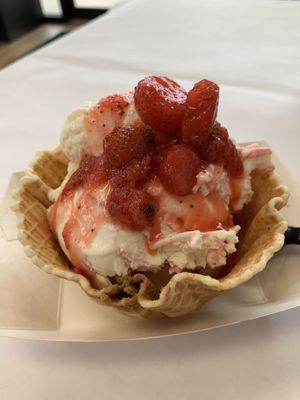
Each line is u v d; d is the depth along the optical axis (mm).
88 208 141
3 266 166
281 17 352
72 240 144
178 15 374
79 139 154
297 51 305
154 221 135
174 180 129
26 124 267
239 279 124
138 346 140
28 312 151
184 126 127
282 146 226
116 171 134
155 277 143
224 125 246
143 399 127
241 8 373
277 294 148
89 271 143
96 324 148
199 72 296
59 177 193
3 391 132
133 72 304
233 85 280
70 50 336
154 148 134
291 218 171
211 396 125
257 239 151
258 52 310
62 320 151
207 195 140
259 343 136
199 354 136
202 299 137
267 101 261
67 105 280
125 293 141
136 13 383
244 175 153
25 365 138
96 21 377
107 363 137
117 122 147
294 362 130
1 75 316
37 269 165
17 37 706
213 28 348
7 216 184
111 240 134
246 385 126
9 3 679
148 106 130
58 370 136
